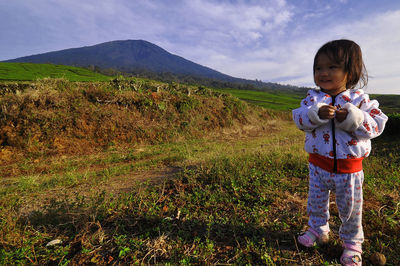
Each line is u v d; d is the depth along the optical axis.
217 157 4.88
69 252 2.01
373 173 3.88
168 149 7.88
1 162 6.21
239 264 1.78
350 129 1.50
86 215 2.49
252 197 3.01
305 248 1.96
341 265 1.72
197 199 3.00
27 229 2.36
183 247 2.02
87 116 8.69
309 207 1.90
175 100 12.45
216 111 14.31
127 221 2.46
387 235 2.13
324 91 1.77
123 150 7.91
